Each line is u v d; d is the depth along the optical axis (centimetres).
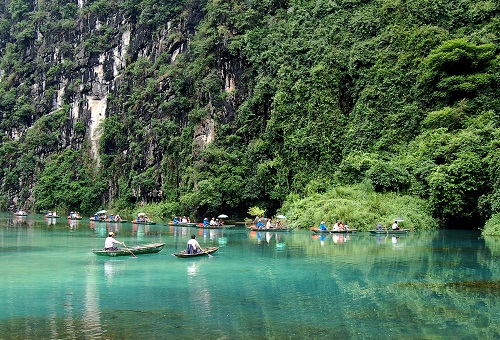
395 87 6322
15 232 5056
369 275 2323
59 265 2709
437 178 4872
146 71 10362
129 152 9925
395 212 4953
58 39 12838
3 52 14512
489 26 6200
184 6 10525
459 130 5391
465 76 5762
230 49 8219
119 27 11781
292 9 8156
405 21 6619
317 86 6744
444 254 3012
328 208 5100
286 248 3441
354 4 7319
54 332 1445
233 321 1555
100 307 1744
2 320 1579
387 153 5981
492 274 2317
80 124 11219
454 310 1672
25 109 12512
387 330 1457
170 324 1524
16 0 14612
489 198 4553
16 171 11638
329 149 6481
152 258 2975
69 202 10194
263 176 6912
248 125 7650
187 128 8438
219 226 5678
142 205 8981
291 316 1611
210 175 7281
